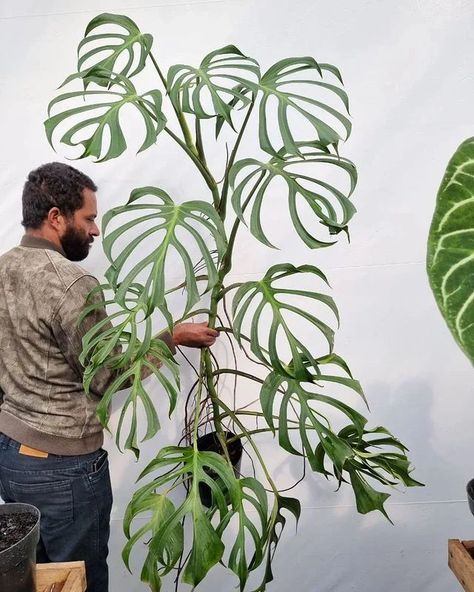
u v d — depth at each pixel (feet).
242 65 4.35
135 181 6.35
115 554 6.78
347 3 6.05
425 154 6.23
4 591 3.47
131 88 4.13
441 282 2.59
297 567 6.88
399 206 6.31
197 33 6.12
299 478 6.70
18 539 3.69
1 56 6.17
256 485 4.30
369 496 4.81
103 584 5.70
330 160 4.20
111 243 3.99
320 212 3.96
